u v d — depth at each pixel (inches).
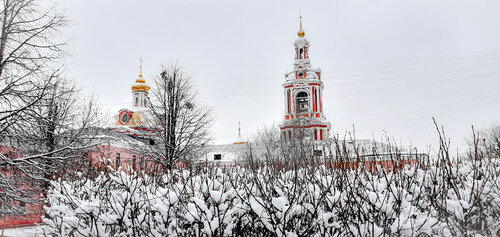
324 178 203.3
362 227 163.0
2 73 538.0
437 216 169.3
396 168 206.7
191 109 852.0
